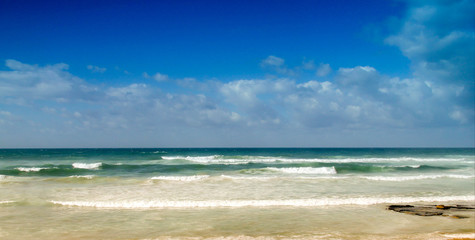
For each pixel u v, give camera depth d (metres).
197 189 14.28
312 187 14.98
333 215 9.38
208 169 25.73
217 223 8.43
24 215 9.30
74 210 9.96
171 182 16.45
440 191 14.02
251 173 22.78
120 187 14.77
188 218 8.97
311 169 24.22
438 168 27.12
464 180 17.98
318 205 10.77
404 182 17.02
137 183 16.12
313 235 7.35
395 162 35.53
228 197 12.34
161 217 9.08
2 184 15.53
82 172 22.94
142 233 7.52
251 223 8.44
